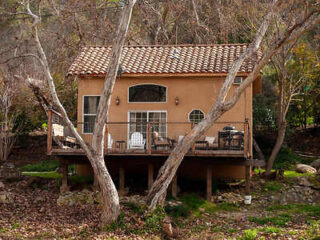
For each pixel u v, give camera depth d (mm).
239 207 18047
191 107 20234
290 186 19828
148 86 20562
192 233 15711
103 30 29625
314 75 24969
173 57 21391
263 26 16172
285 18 20516
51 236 14984
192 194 18672
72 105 28266
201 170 20141
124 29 15453
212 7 29359
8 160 25859
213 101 20141
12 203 17641
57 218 16469
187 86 20375
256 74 15461
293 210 17703
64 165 18938
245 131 17547
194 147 17812
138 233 15258
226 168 20188
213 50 21969
